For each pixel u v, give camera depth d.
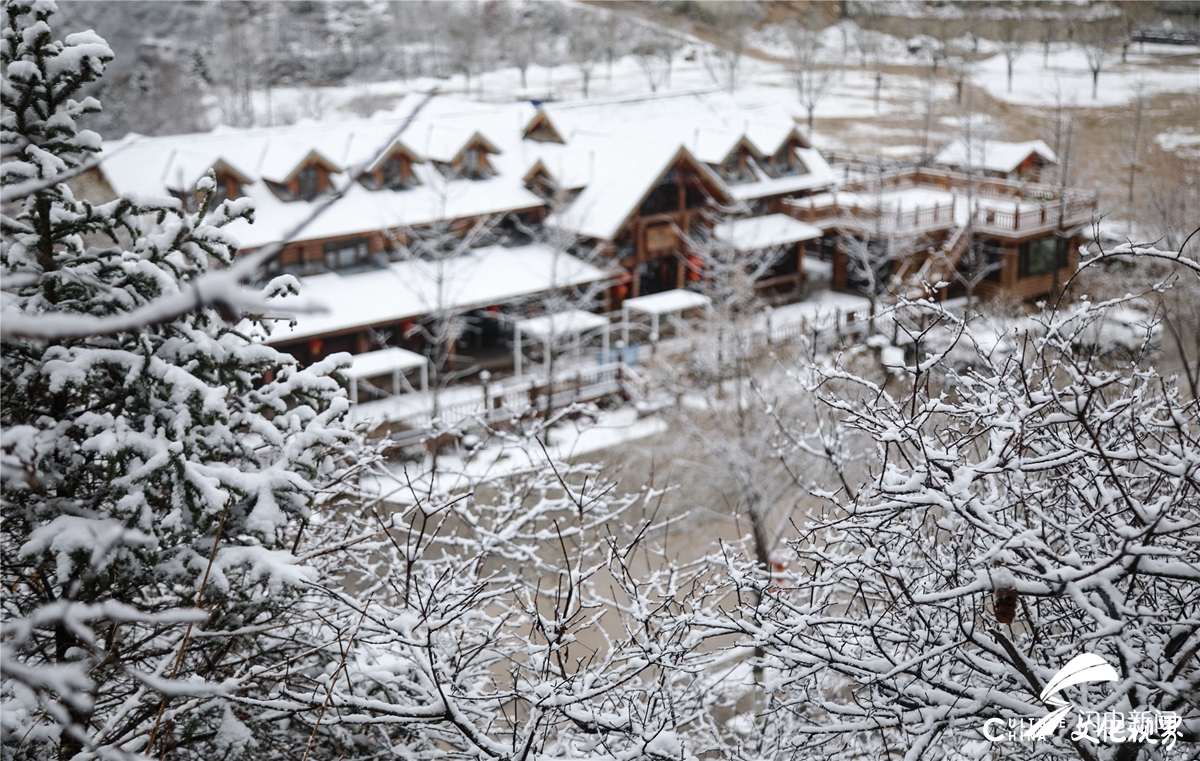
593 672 9.20
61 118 7.82
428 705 8.64
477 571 11.11
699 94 55.69
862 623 8.07
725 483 26.78
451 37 85.94
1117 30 65.75
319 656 9.81
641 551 22.45
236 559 7.99
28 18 7.78
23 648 8.47
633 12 95.69
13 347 7.79
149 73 61.84
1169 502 6.77
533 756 8.34
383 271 40.91
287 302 8.48
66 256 7.92
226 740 8.25
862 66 83.06
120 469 7.80
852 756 9.35
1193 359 20.22
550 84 83.94
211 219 8.30
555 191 44.38
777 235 47.09
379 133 43.03
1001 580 6.64
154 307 2.58
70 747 7.59
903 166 57.75
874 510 7.79
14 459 5.78
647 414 33.97
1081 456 7.61
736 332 30.08
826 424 16.50
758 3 93.31
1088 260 7.94
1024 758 8.45
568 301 41.94
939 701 7.86
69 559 7.28
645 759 8.30
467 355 42.72
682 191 46.78
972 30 75.50
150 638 8.50
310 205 40.44
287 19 80.81
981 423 9.32
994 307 20.91
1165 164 48.47
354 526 11.10
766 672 11.10
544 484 12.55
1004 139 58.88
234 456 8.46
